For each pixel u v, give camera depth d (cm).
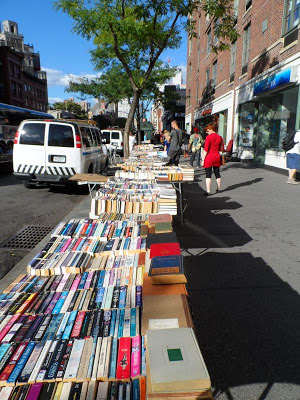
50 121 869
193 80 3253
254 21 1452
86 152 926
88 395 152
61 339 185
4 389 156
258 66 1402
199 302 323
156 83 2489
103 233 321
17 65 6153
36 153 870
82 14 879
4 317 203
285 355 246
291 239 490
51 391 154
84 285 238
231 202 745
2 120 1705
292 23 1073
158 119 7819
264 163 1394
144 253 281
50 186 1040
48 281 245
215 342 263
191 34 1138
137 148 1537
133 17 1063
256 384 219
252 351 251
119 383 158
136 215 383
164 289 210
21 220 637
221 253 444
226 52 1973
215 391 214
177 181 576
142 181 559
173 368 133
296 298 326
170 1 944
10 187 1030
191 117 3359
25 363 169
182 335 153
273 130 1338
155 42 1095
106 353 174
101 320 200
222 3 1046
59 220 637
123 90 2434
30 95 6812
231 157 1789
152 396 131
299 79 998
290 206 690
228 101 1912
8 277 384
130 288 232
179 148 961
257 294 335
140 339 183
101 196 436
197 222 595
